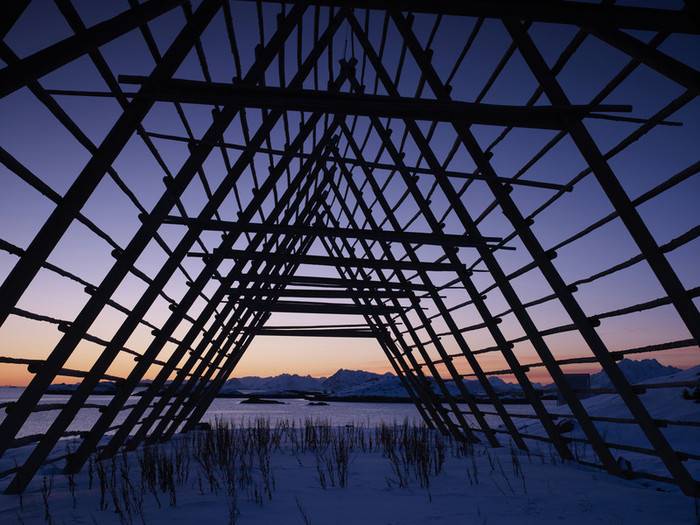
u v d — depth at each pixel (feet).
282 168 19.89
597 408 34.55
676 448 23.91
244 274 25.46
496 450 23.32
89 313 12.50
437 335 26.63
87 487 13.85
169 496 12.47
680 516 10.55
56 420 13.85
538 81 12.85
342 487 13.83
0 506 11.69
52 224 10.03
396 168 19.25
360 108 11.46
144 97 10.61
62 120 9.16
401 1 8.00
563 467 17.49
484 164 16.34
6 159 8.02
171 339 19.45
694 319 11.16
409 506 11.51
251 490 13.26
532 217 15.74
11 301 9.66
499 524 9.96
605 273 13.32
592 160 12.23
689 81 8.54
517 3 7.98
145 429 23.58
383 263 23.15
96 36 7.22
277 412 176.76
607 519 10.32
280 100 11.15
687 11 7.68
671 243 11.18
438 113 11.74
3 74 6.83
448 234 19.44
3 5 5.96
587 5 7.97
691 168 9.93
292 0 8.27
